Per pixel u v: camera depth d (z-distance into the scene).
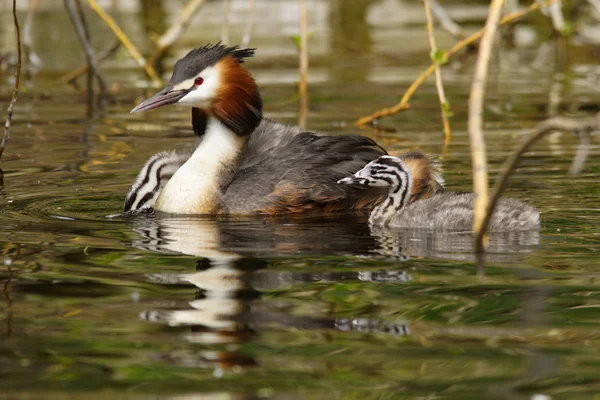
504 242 10.45
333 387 6.62
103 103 20.16
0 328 7.77
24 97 20.78
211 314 8.06
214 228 11.50
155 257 9.92
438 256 9.90
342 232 11.25
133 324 7.84
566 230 10.94
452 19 29.00
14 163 14.84
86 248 10.30
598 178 13.55
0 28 28.44
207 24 28.84
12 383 6.71
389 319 7.91
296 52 25.45
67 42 26.62
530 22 28.88
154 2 31.83
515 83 21.95
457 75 22.98
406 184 12.30
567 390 6.53
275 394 6.52
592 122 7.73
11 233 10.95
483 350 7.23
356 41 27.00
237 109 13.06
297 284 8.90
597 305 8.19
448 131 16.47
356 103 19.75
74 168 14.55
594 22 27.61
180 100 13.06
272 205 12.37
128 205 12.34
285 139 13.34
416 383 6.67
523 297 8.45
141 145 16.27
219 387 6.64
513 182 13.32
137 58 21.17
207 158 12.90
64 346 7.37
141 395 6.52
